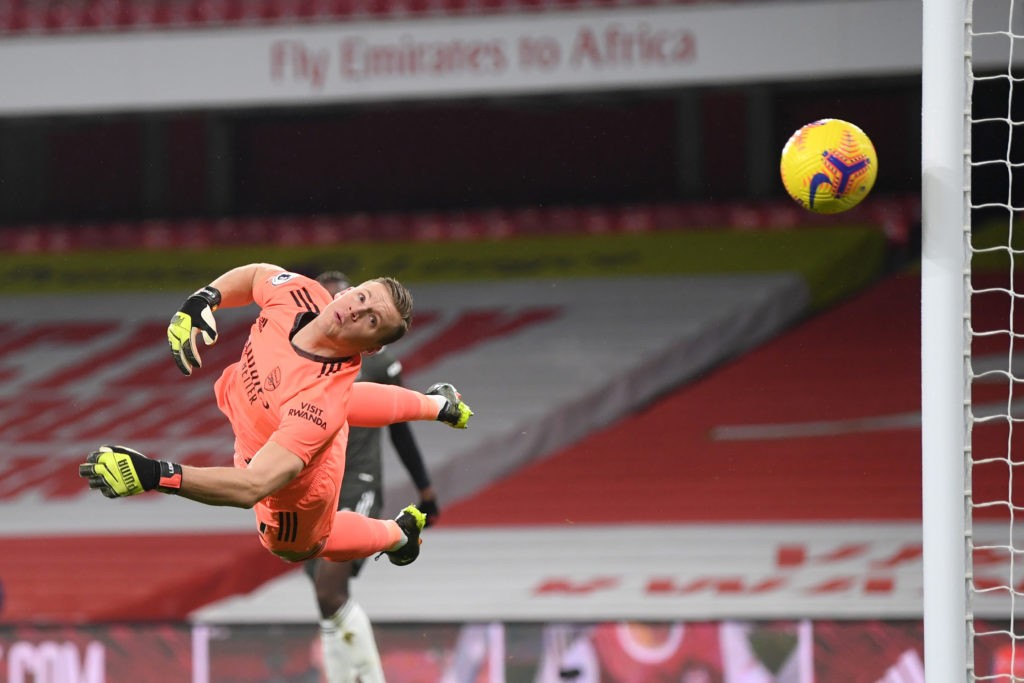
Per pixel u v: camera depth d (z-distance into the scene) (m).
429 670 26.92
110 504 40.03
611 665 26.50
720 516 36.88
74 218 56.12
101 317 52.31
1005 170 49.09
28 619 33.25
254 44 43.81
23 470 42.12
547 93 42.62
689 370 45.50
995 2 36.91
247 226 54.59
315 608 32.81
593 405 43.22
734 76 41.22
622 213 52.91
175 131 55.03
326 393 12.26
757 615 29.98
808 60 40.69
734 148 51.78
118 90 44.50
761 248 50.31
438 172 53.88
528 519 37.84
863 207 50.75
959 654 13.47
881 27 40.12
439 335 47.66
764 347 46.72
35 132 55.75
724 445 41.00
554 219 53.47
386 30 43.03
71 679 27.52
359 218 54.16
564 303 48.91
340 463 13.21
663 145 52.41
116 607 33.50
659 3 41.56
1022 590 30.48
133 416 45.28
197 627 27.23
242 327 51.41
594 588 32.75
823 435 40.91
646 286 48.91
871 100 50.50
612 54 41.84
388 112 53.91
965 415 13.51
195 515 38.94
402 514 15.33
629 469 40.38
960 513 13.48
